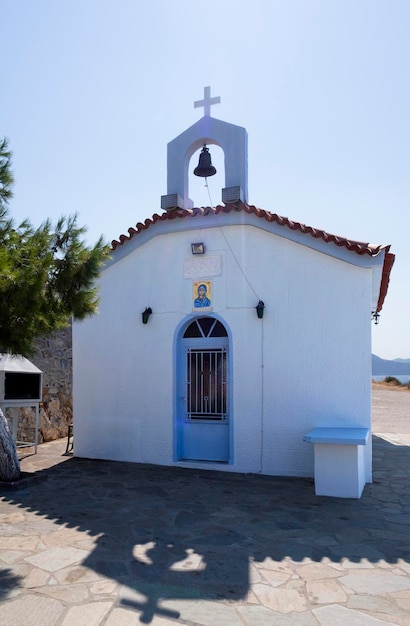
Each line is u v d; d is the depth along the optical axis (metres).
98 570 3.95
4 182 6.68
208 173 8.82
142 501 6.01
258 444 7.59
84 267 6.74
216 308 8.03
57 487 6.74
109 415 8.77
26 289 5.82
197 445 8.20
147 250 8.67
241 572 3.91
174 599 3.47
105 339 8.92
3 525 5.10
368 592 3.58
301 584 3.71
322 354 7.35
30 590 3.60
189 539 4.66
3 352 6.64
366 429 6.94
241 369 7.77
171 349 8.34
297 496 6.23
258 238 7.84
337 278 7.35
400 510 5.61
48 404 11.21
